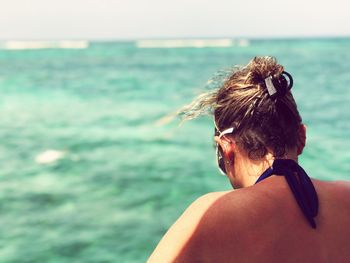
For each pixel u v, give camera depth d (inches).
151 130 475.2
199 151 383.2
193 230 44.0
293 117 48.0
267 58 50.5
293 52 2556.6
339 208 45.9
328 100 689.0
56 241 206.2
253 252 42.6
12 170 330.0
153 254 44.9
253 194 45.1
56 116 577.6
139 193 274.5
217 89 51.6
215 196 46.2
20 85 973.2
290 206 44.4
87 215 238.7
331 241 44.0
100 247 198.8
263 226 43.3
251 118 47.5
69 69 1491.1
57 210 246.8
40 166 342.0
